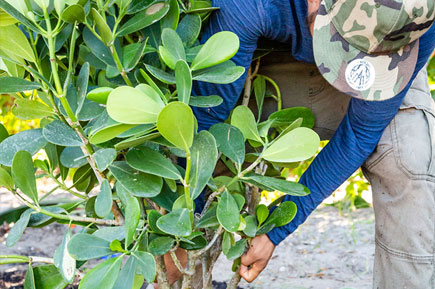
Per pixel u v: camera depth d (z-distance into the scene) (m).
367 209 3.61
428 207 1.36
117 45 1.16
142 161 1.06
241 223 1.17
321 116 1.67
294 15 1.28
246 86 1.50
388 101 1.26
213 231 1.38
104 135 0.99
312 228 3.24
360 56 1.15
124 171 1.09
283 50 1.50
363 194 3.92
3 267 2.62
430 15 1.08
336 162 1.34
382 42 1.12
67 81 1.03
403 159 1.34
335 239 2.99
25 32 1.16
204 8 1.26
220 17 1.27
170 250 1.15
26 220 1.08
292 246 2.91
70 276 1.04
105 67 1.20
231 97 1.31
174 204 1.11
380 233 1.44
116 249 0.99
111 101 0.93
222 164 1.67
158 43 1.22
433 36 1.21
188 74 1.00
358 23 1.11
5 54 1.06
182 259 1.40
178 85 1.02
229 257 1.22
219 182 1.40
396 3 1.07
